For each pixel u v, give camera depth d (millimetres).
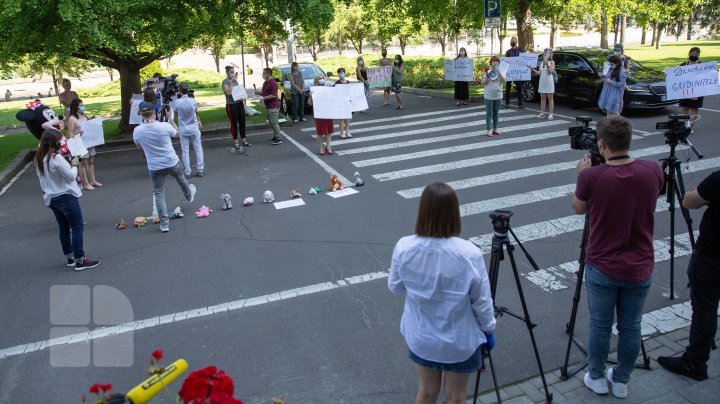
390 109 18438
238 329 5234
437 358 3016
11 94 39719
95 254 7312
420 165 10859
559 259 6410
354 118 17031
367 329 5117
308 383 4371
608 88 12539
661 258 6246
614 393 3922
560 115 15133
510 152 11391
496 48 52250
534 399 4016
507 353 4629
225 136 15547
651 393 3953
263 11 16203
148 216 8812
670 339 4691
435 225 2902
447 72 18203
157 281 6387
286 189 9812
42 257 7363
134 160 13172
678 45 43062
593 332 3814
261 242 7391
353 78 31562
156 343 5070
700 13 41094
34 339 5273
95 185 10914
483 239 7074
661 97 13938
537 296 5590
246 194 9656
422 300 2992
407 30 31641
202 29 14297
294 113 16875
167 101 12391
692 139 11430
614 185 3463
